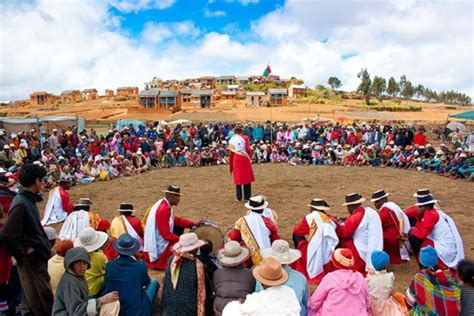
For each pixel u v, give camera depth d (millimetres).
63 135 22781
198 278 5309
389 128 27000
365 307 4820
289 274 5164
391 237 8039
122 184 17469
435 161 19844
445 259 7094
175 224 8438
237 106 80500
